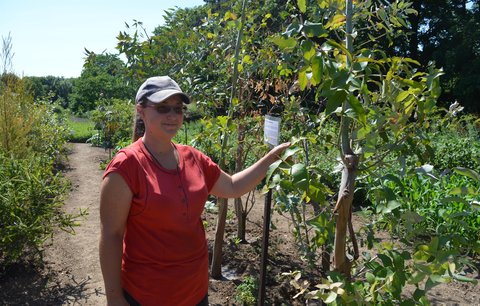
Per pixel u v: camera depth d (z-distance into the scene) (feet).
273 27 15.87
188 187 6.60
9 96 25.35
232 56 14.03
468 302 12.84
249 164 24.91
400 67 6.82
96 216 21.09
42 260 14.75
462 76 71.15
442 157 28.35
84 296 12.80
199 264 6.75
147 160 6.39
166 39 14.33
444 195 17.65
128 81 14.84
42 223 14.65
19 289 13.08
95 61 14.78
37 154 25.39
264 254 10.37
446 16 79.61
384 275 5.65
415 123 6.59
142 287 6.38
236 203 16.02
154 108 6.44
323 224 6.57
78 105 115.34
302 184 5.66
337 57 6.29
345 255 6.50
